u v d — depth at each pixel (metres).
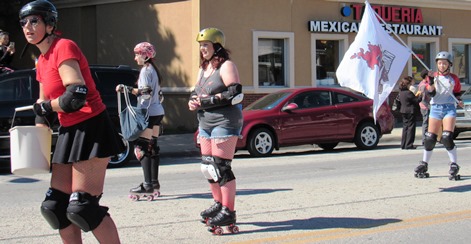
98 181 4.05
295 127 13.61
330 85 21.14
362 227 6.16
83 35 21.84
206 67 5.76
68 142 3.99
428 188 8.38
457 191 8.12
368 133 14.60
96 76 11.71
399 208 7.07
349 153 13.98
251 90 19.22
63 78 3.83
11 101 11.06
